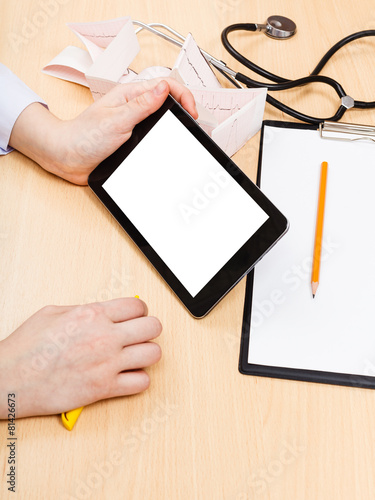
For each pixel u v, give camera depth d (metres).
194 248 0.51
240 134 0.60
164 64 0.70
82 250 0.55
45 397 0.44
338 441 0.45
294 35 0.73
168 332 0.50
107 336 0.46
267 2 0.76
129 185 0.55
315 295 0.52
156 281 0.53
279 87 0.65
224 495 0.42
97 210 0.58
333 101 0.68
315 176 0.60
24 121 0.59
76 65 0.65
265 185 0.59
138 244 0.54
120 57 0.62
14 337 0.47
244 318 0.51
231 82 0.68
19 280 0.53
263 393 0.47
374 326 0.50
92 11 0.75
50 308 0.49
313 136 0.63
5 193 0.58
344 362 0.49
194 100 0.56
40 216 0.57
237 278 0.49
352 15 0.76
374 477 0.43
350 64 0.71
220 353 0.49
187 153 0.53
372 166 0.61
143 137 0.55
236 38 0.73
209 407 0.46
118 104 0.57
